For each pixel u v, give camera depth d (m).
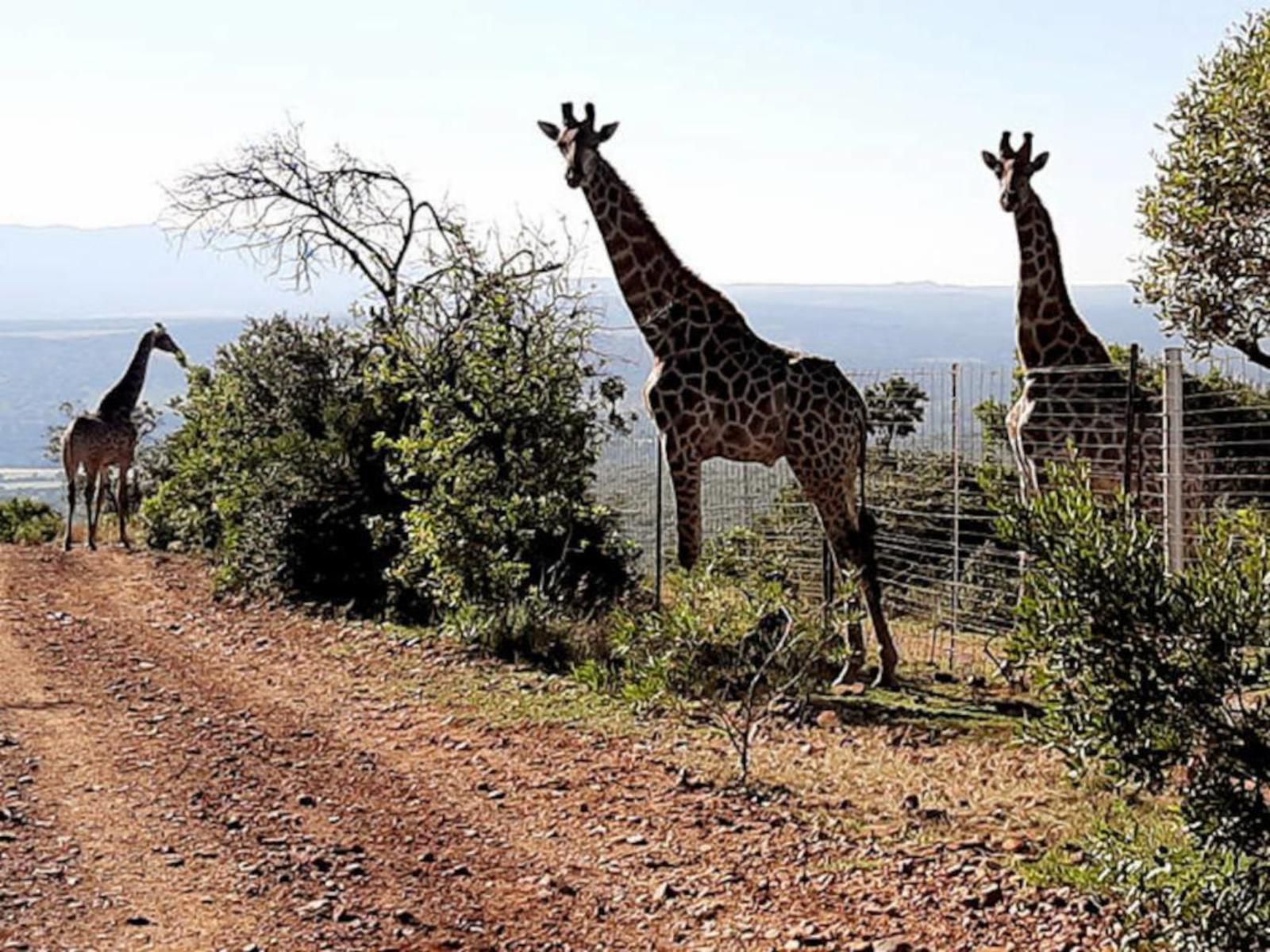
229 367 18.91
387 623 14.21
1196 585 5.24
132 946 6.06
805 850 7.26
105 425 21.30
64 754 9.18
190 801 8.18
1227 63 13.85
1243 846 5.19
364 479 15.55
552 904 6.66
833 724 9.88
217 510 17.94
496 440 13.66
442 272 15.15
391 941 6.20
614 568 14.65
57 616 14.75
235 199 20.50
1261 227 13.59
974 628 12.69
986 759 8.74
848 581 10.24
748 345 12.12
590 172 12.43
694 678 9.91
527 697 10.85
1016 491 12.62
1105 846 5.83
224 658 12.73
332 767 9.01
